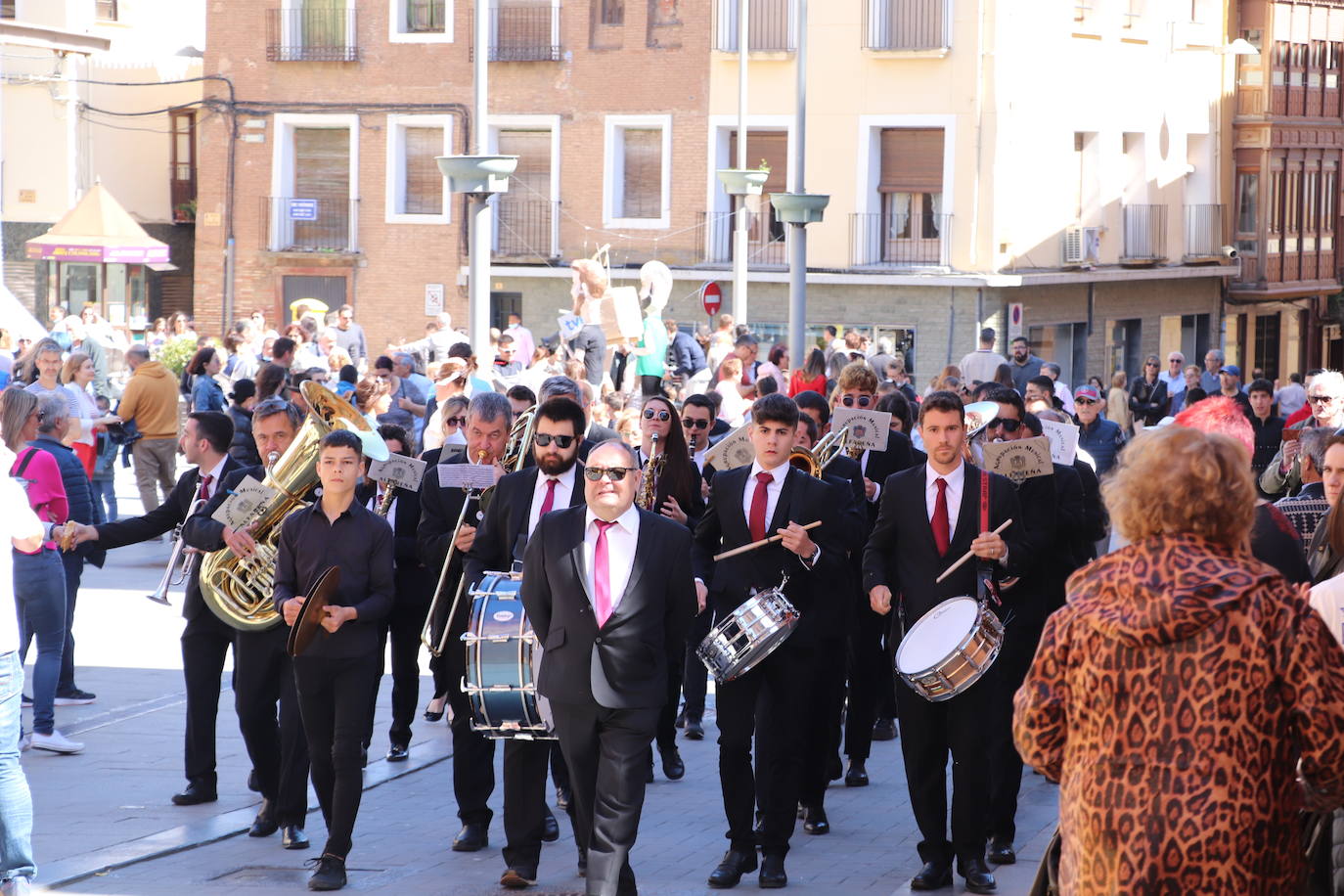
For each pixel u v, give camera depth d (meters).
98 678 13.56
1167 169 41.78
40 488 10.78
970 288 35.72
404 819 9.92
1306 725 4.78
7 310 26.44
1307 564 6.96
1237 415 7.70
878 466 11.50
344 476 8.66
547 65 38.72
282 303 40.84
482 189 18.59
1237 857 4.74
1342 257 48.91
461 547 8.98
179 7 46.56
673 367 26.84
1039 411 12.96
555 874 8.75
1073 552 9.89
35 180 43.91
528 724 7.97
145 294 44.69
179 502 10.11
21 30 31.27
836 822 9.91
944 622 7.96
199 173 41.00
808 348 37.03
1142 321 41.06
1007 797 8.85
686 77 37.81
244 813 9.79
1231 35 44.03
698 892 8.40
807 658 8.49
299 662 8.53
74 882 8.45
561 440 8.41
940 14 35.97
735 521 8.80
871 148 36.72
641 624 7.73
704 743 12.06
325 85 40.16
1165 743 4.80
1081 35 38.28
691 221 38.00
